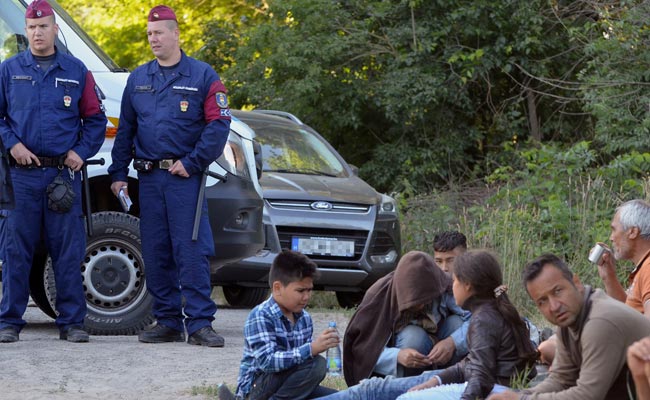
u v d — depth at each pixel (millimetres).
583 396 4789
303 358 5766
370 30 19812
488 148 20125
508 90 20031
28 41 9195
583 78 16797
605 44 16344
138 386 6930
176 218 8539
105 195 9586
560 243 12805
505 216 12492
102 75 9273
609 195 13609
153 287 8742
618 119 16000
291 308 5836
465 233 13367
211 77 8578
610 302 4852
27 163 8250
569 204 13531
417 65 19172
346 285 12227
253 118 13719
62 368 7418
